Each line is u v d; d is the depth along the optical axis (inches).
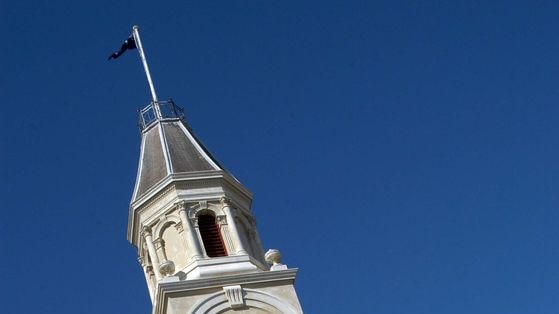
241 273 2316.7
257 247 2506.2
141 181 2630.4
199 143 2728.8
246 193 2613.2
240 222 2522.1
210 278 2271.2
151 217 2487.7
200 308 2213.3
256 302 2257.6
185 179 2509.8
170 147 2694.4
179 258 2404.0
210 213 2479.1
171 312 2194.9
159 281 2261.3
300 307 2272.4
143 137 2807.6
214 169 2578.7
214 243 2427.4
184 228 2418.8
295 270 2340.1
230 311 2231.8
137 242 2578.7
